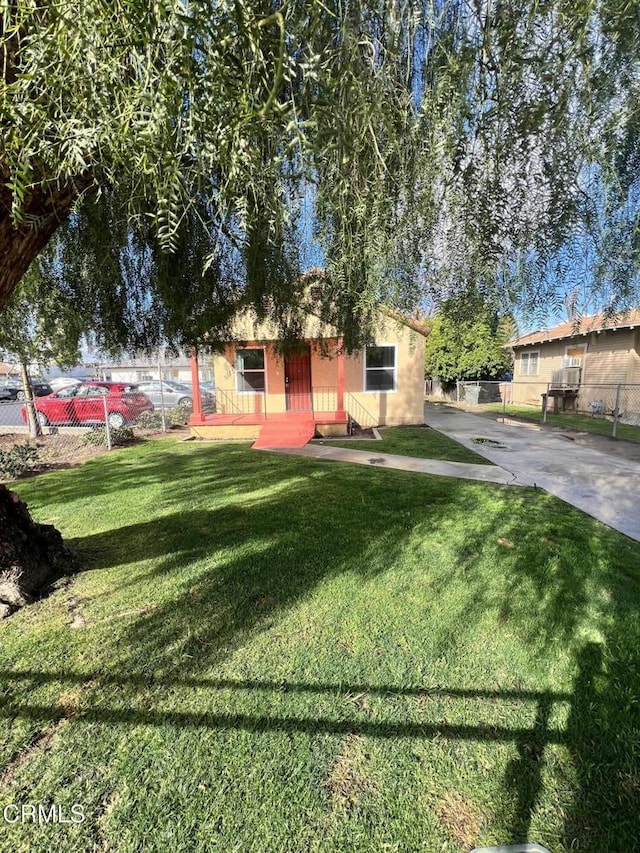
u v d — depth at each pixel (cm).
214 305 341
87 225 282
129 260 320
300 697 185
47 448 813
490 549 333
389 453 740
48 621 240
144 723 172
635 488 515
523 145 122
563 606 255
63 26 86
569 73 107
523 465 644
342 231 171
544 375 1662
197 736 166
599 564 307
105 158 135
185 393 1505
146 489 518
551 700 185
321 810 139
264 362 1075
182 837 131
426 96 115
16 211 110
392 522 392
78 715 176
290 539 353
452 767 154
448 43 109
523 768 154
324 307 348
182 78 85
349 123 108
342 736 166
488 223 142
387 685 193
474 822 136
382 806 141
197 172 106
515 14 102
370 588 276
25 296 359
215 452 761
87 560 317
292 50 95
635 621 239
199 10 79
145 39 84
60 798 142
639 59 102
